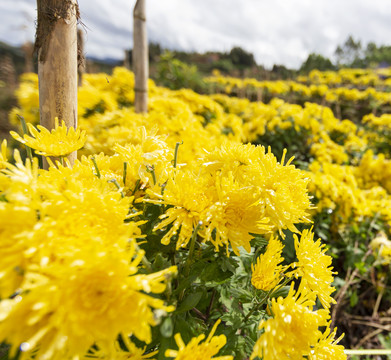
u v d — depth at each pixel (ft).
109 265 1.50
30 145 2.39
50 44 2.92
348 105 30.25
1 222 1.60
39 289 1.42
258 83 36.29
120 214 1.90
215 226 2.21
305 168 10.82
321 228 7.79
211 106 10.77
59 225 1.68
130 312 1.55
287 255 5.04
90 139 5.36
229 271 2.58
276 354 1.95
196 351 1.79
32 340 1.35
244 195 2.36
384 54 128.36
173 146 5.37
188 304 2.04
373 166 11.35
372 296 7.75
